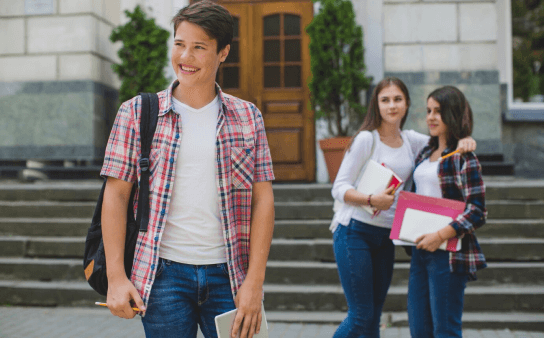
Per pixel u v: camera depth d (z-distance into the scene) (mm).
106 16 7695
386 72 6906
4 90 7340
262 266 1776
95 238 1793
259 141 1854
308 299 4551
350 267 2785
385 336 3949
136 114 1754
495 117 6789
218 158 1772
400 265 4766
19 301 4832
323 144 6059
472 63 6840
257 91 7289
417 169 2895
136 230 1753
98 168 6934
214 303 1800
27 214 5723
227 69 7355
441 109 2777
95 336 3990
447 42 6859
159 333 1743
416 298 2793
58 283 4973
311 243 5023
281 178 7195
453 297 2633
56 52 7293
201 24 1685
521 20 7336
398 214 2740
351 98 6434
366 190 2793
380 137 2949
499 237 5039
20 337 3943
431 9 6875
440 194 2758
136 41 6828
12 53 7359
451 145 2805
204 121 1799
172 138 1753
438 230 2619
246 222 1823
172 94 1841
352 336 2766
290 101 7254
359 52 6430
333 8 6371
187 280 1759
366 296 2768
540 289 4453
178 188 1762
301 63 7258
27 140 7289
